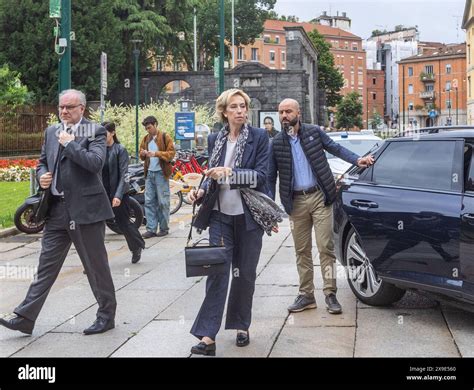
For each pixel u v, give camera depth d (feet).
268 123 50.62
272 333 19.10
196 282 26.40
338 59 499.92
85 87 142.72
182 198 51.80
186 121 84.99
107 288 19.58
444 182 19.17
